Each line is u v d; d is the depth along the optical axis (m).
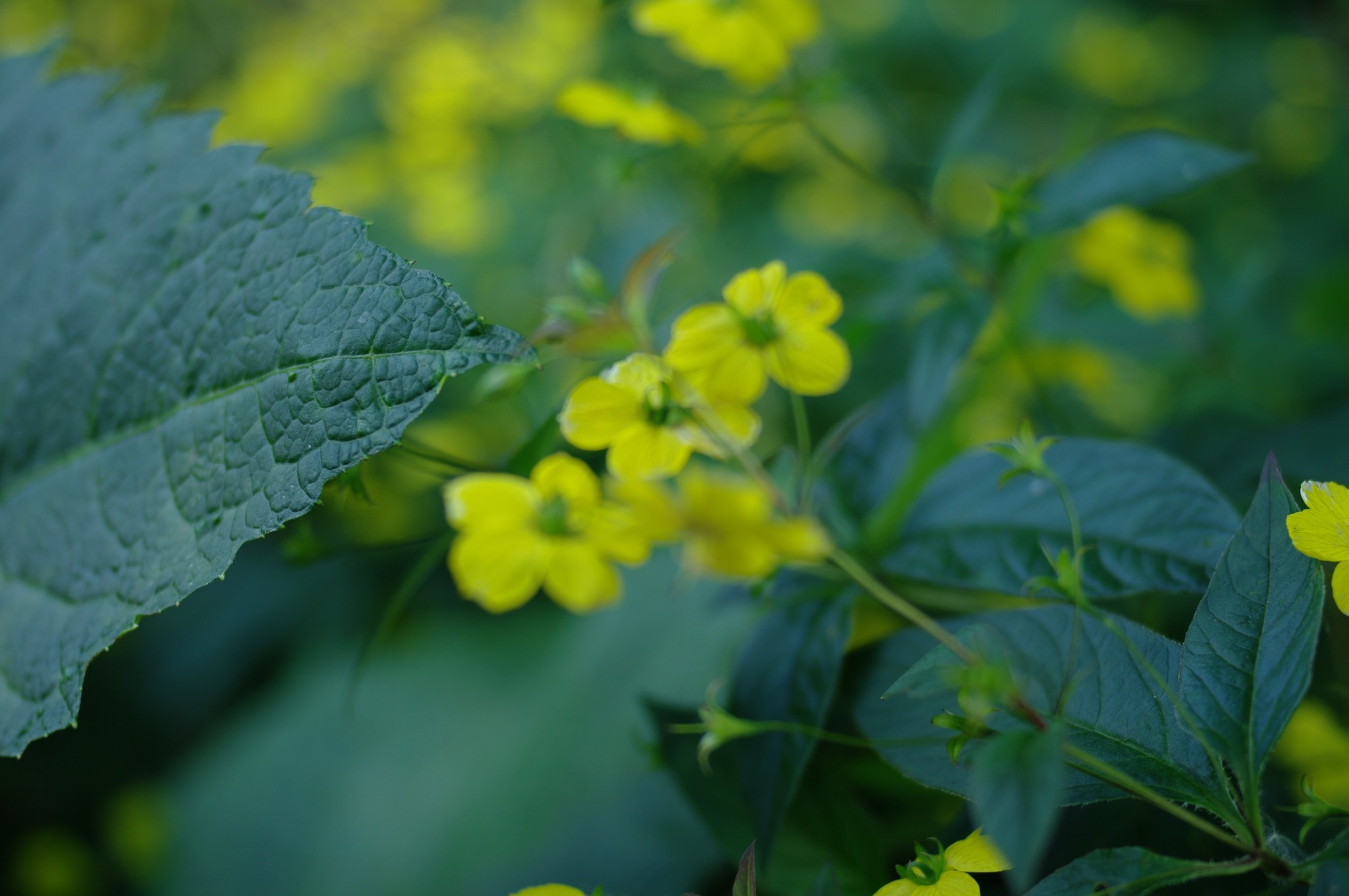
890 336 0.43
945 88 0.88
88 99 0.32
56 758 0.62
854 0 0.88
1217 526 0.29
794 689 0.30
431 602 0.57
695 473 0.31
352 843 0.52
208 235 0.30
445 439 0.53
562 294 0.39
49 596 0.30
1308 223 0.74
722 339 0.30
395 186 0.72
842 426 0.31
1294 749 0.32
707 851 0.34
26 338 0.31
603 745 0.44
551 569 0.31
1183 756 0.28
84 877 0.60
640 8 0.34
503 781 0.48
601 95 0.32
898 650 0.30
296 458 0.28
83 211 0.31
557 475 0.30
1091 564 0.30
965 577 0.30
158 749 0.63
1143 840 0.29
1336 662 0.31
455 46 0.64
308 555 0.31
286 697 0.58
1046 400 0.37
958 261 0.35
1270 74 0.96
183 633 0.64
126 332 0.30
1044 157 0.76
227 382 0.29
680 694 0.41
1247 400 0.41
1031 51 0.93
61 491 0.30
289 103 0.76
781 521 0.31
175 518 0.29
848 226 0.66
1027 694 0.28
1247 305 0.48
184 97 0.81
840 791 0.31
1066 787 0.28
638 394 0.29
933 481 0.31
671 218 0.41
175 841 0.57
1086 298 0.41
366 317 0.28
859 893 0.30
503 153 0.64
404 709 0.54
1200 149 0.33
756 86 0.37
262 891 0.54
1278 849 0.27
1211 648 0.28
